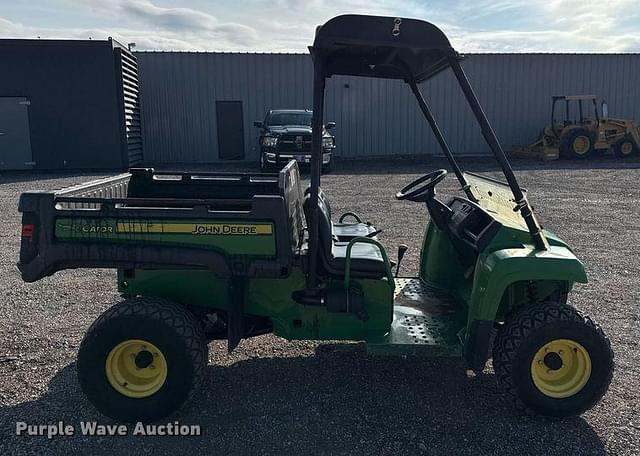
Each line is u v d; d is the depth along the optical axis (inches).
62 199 126.0
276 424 128.1
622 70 900.6
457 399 139.9
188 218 125.4
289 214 132.3
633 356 163.6
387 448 118.9
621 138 802.2
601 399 137.3
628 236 317.1
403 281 181.0
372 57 145.3
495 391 144.2
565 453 117.4
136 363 127.9
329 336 141.3
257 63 827.4
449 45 125.0
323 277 140.6
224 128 837.8
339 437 122.9
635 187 514.0
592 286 227.6
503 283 125.0
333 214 375.2
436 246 170.7
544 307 130.1
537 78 886.4
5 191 499.2
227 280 132.3
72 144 686.5
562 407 127.0
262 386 145.8
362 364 158.9
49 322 188.1
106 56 675.4
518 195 130.7
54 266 126.6
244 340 174.2
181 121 829.2
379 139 865.5
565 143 781.9
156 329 125.3
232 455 116.6
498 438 122.9
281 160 617.0
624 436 123.6
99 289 223.5
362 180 577.6
